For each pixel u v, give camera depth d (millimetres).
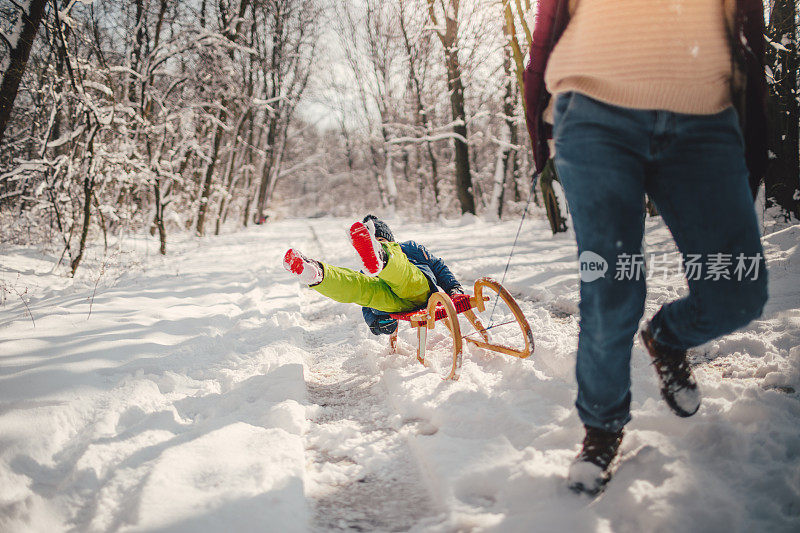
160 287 7586
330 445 2771
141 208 16484
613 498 1931
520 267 7832
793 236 6543
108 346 4066
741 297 1868
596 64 1925
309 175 75250
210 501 2098
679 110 1856
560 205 12258
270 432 2729
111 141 11391
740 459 2076
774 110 8406
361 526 2041
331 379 3992
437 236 15820
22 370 3389
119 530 1927
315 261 3658
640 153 1918
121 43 12523
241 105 20109
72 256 8922
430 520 2037
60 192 9641
